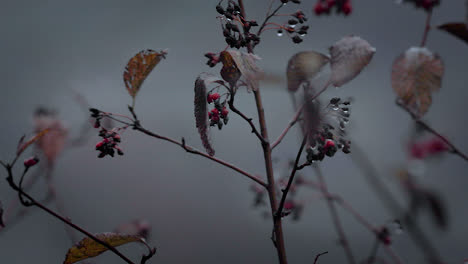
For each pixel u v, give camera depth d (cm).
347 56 99
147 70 104
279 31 106
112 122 111
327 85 98
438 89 105
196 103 100
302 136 97
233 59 99
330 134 97
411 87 105
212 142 100
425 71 105
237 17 103
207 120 100
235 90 99
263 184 102
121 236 102
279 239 101
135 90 104
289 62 99
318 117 97
